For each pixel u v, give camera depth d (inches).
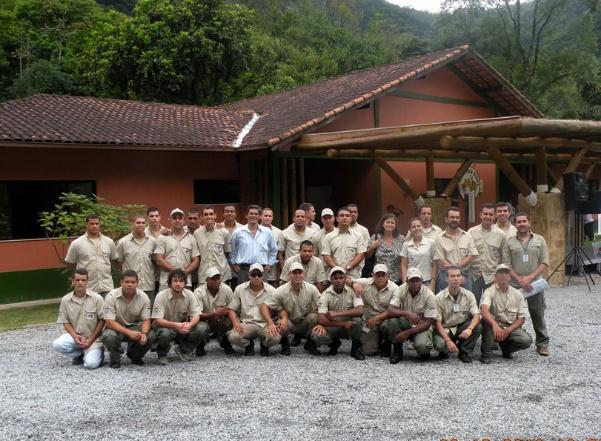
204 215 289.9
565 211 457.1
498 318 239.9
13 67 1213.7
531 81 1253.1
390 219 281.6
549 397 192.7
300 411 182.1
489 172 645.9
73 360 246.8
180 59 954.7
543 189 442.9
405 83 510.9
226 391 203.2
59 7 1301.7
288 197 471.5
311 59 1397.6
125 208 411.5
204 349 266.1
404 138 384.8
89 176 434.3
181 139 446.0
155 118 506.6
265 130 482.0
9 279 403.9
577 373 221.0
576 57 1205.7
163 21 960.3
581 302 373.7
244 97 1078.4
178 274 240.2
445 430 165.2
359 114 516.7
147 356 259.4
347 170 568.7
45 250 417.1
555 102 1217.4
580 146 445.4
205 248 290.5
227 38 975.0
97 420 177.5
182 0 1003.3
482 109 621.0
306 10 1884.8
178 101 999.0
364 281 254.5
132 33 960.9
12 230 411.5
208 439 161.5
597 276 496.1
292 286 253.4
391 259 278.8
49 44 1212.5
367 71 610.2
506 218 270.5
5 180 403.9
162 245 282.8
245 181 492.7
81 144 395.9
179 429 168.9
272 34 1619.1
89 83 1051.9
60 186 426.9
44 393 205.2
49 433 168.4
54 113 458.0
